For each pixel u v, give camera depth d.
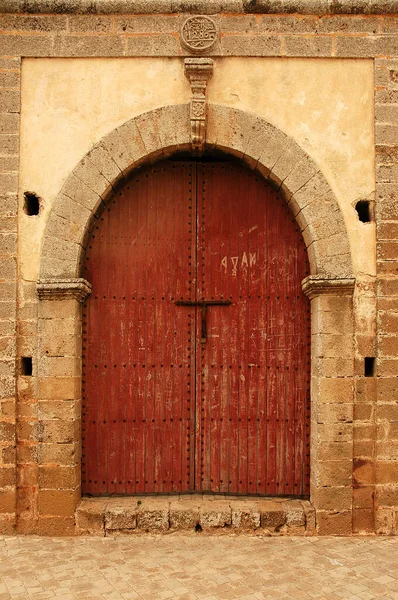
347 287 5.41
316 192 5.54
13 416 5.38
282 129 5.59
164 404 5.82
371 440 5.44
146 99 5.60
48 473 5.36
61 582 4.33
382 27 5.61
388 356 5.46
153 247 5.89
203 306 5.83
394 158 5.57
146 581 4.35
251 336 5.85
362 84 5.63
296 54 5.59
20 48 5.57
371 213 5.57
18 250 5.50
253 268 5.89
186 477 5.79
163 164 5.95
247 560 4.76
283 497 5.73
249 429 5.79
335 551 4.96
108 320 5.82
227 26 5.59
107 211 5.88
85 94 5.59
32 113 5.59
